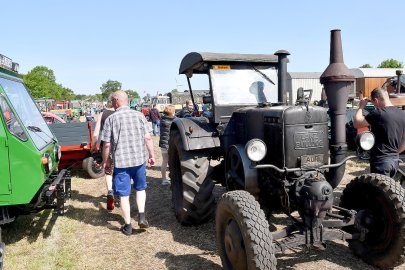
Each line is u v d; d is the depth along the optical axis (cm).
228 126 422
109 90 15288
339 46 338
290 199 325
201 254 380
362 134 339
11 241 414
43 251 390
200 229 445
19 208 389
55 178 434
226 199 307
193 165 421
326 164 336
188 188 423
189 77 534
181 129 429
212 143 421
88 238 427
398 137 384
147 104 3475
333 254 371
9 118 354
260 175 354
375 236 338
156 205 548
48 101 2442
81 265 359
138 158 434
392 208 313
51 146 442
